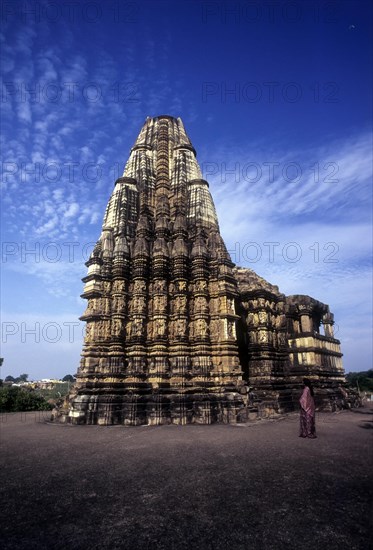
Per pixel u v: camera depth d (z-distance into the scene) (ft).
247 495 19.70
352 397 93.97
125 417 54.49
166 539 14.42
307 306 92.53
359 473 24.13
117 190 79.66
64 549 13.64
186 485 21.59
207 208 80.33
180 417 55.06
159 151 89.86
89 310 66.95
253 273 90.74
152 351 63.00
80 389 58.80
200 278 68.18
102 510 17.69
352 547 13.66
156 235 73.77
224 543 14.02
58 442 37.73
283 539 14.34
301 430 40.86
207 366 62.13
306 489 20.65
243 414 59.00
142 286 66.85
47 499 19.34
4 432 46.19
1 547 13.80
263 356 77.77
